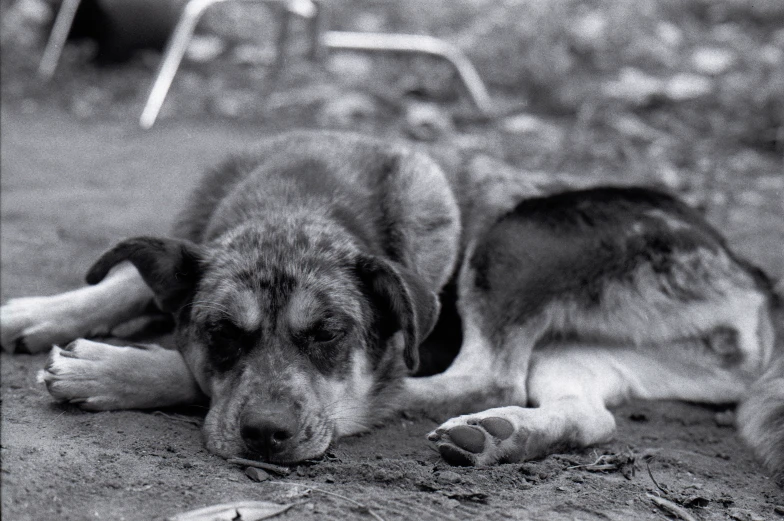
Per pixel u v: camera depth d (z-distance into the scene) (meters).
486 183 2.15
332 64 3.96
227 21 4.66
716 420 1.99
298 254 1.88
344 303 1.87
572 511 1.75
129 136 3.29
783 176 3.03
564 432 1.87
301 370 1.84
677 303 2.03
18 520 1.65
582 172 2.95
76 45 4.12
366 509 1.72
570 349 2.02
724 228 2.55
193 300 1.89
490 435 1.83
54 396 1.85
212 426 1.82
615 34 4.18
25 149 2.99
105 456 1.76
